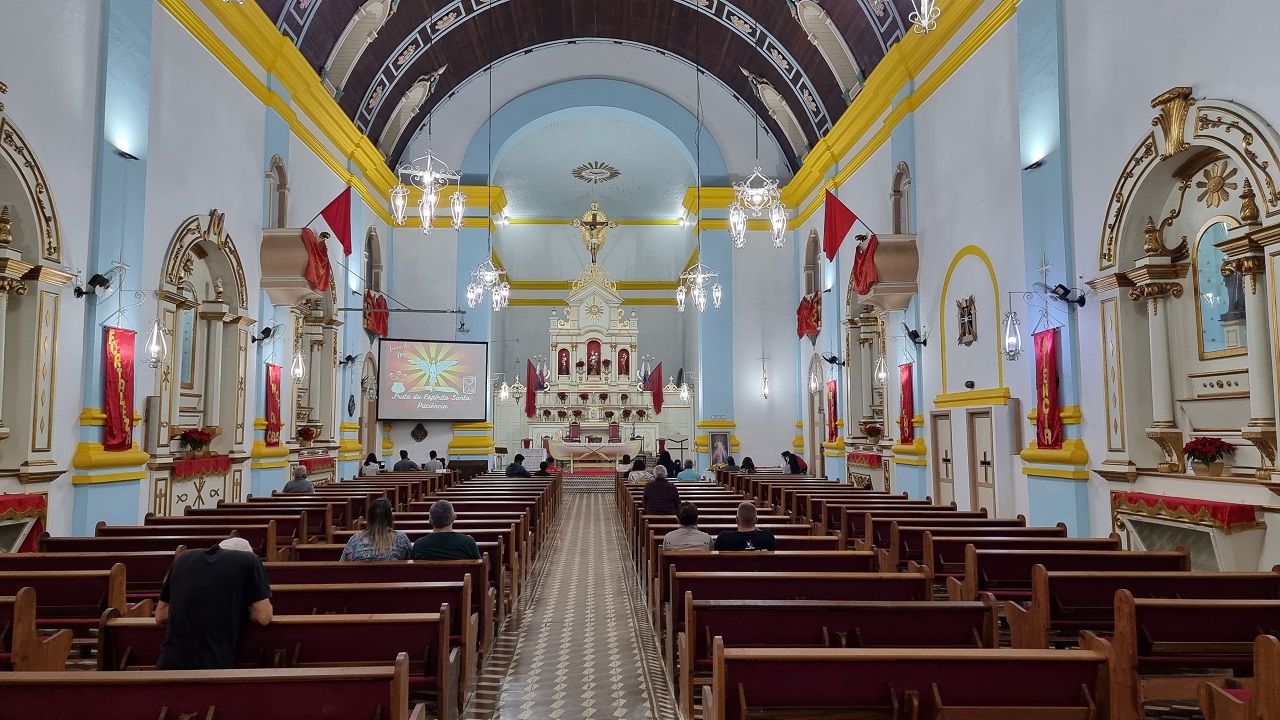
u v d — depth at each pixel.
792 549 6.41
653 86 20.31
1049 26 8.51
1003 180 9.66
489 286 17.95
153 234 8.87
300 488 10.30
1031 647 4.56
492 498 10.29
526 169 25.77
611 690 5.09
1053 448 8.45
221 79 10.53
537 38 19.11
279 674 2.61
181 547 5.11
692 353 25.11
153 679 2.58
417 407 18.03
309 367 14.43
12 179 6.78
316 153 14.03
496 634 6.21
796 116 17.95
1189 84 6.64
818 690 2.92
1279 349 5.82
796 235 20.06
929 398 12.04
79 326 7.66
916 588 4.58
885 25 12.83
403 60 16.12
